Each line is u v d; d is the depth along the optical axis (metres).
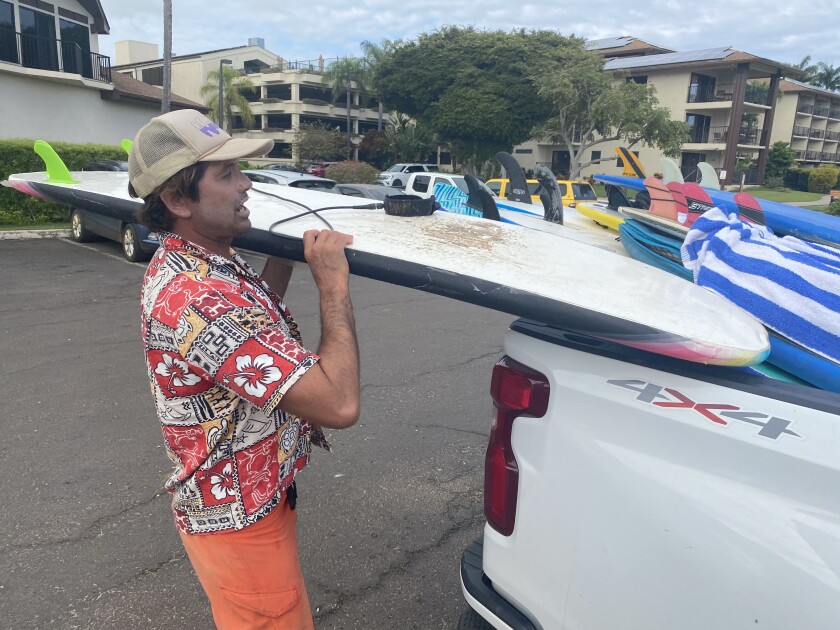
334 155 46.53
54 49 20.67
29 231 12.72
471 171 36.38
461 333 6.71
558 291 1.36
